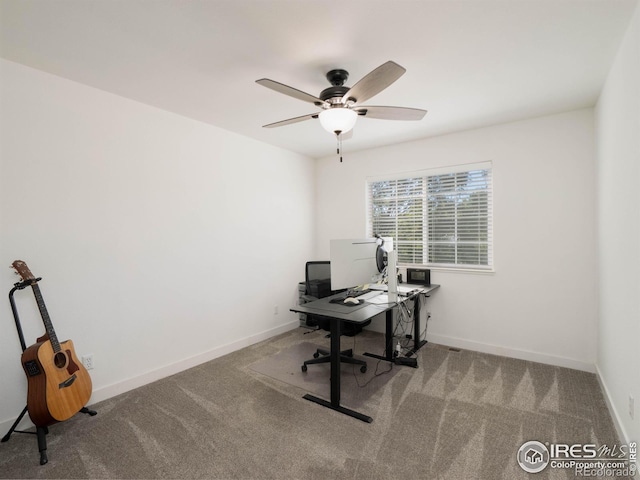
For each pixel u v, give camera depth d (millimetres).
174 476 1714
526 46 1903
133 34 1761
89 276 2434
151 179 2812
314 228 4730
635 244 1700
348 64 2084
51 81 2229
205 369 3064
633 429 1731
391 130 3477
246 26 1692
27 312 2146
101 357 2502
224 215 3457
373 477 1689
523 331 3254
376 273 3002
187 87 2436
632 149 1730
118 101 2582
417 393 2568
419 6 1545
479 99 2676
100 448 1943
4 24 1655
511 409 2318
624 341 1919
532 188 3162
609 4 1553
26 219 2135
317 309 2574
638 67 1598
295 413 2301
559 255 3061
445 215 3766
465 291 3570
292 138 3770
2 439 2018
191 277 3137
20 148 2107
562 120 2998
